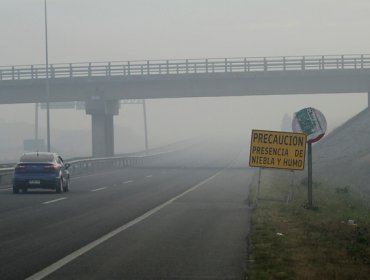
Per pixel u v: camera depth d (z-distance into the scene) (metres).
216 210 22.53
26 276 10.78
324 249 13.10
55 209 22.81
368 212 23.23
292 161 22.83
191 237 15.57
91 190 33.19
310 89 67.69
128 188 34.62
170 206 24.05
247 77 67.56
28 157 31.48
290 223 17.89
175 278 10.67
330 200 25.88
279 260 11.83
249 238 14.88
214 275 10.91
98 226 17.77
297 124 22.72
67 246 14.09
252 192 29.62
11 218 19.88
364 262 11.76
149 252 13.28
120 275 10.90
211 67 68.25
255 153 23.03
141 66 69.25
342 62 66.56
